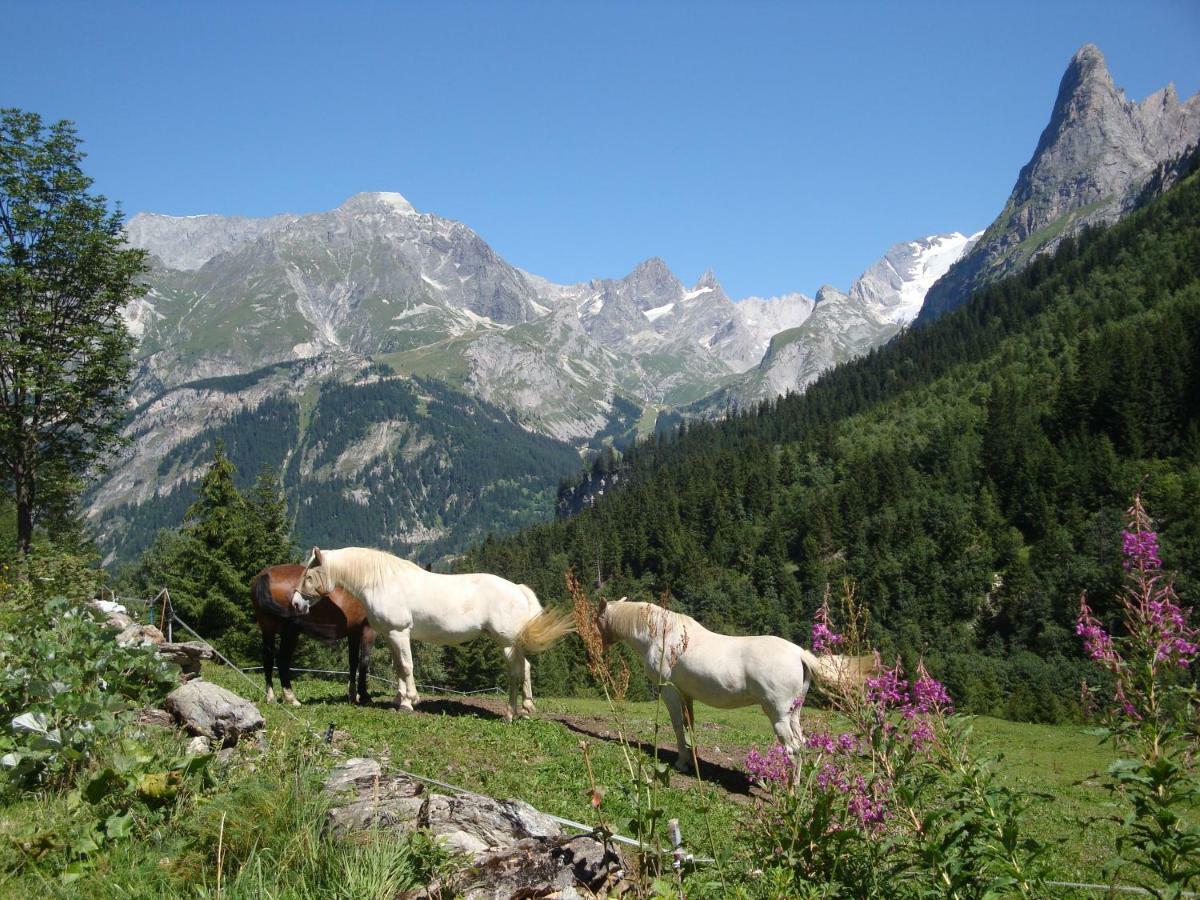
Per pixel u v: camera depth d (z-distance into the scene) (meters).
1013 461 111.12
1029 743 24.17
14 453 30.83
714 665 12.41
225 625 37.16
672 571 124.44
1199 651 4.14
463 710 15.55
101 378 31.66
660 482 164.00
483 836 6.32
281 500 40.38
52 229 30.20
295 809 6.39
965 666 71.12
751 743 16.89
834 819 5.36
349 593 14.69
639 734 15.88
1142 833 4.18
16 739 7.68
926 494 117.88
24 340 30.67
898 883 5.10
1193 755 4.02
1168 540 68.44
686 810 10.03
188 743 8.27
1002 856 4.42
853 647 5.35
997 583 93.50
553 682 45.44
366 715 13.30
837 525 118.44
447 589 14.47
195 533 37.62
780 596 113.06
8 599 15.71
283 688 14.91
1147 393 108.50
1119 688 4.23
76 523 54.69
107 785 6.85
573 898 5.48
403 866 5.64
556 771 11.06
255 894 5.41
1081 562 84.75
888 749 4.99
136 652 9.56
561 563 138.50
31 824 6.52
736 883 5.42
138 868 5.90
